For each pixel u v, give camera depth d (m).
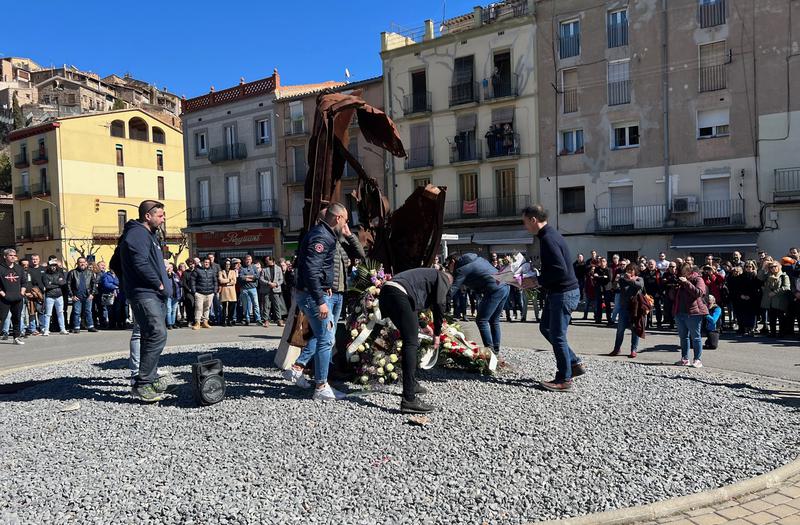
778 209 23.23
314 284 5.50
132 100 102.38
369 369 6.34
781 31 23.00
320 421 5.09
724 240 24.08
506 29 29.34
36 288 13.94
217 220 39.16
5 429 5.05
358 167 7.52
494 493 3.62
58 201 46.03
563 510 3.45
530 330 14.09
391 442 4.55
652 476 3.94
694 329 8.28
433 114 31.66
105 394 6.31
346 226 5.97
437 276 5.66
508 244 29.23
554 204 28.50
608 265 16.86
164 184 52.53
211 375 5.68
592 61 27.23
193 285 15.31
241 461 4.17
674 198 25.42
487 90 29.98
